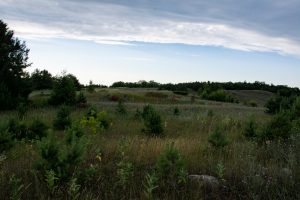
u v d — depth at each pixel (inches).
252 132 514.6
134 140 411.8
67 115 653.3
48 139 256.5
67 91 1380.4
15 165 284.5
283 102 1231.5
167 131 654.5
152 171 258.4
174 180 242.7
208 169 283.7
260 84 5826.8
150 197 206.4
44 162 241.1
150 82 5113.2
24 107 931.3
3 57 1433.3
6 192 216.8
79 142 257.0
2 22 1477.6
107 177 256.2
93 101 1924.2
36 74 2758.4
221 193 230.1
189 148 363.3
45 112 999.0
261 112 1414.9
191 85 5132.9
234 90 5221.5
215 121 799.7
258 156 341.1
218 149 366.9
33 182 234.4
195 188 233.8
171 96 2755.9
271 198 214.7
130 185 236.5
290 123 474.6
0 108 1191.6
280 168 267.4
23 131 495.5
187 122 802.8
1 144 348.8
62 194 214.4
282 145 371.9
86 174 240.4
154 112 637.9
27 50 1501.0
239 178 253.0
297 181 238.4
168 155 254.2
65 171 233.6
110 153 331.0
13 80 1412.4
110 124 660.7
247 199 218.4
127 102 2046.0
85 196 209.9
